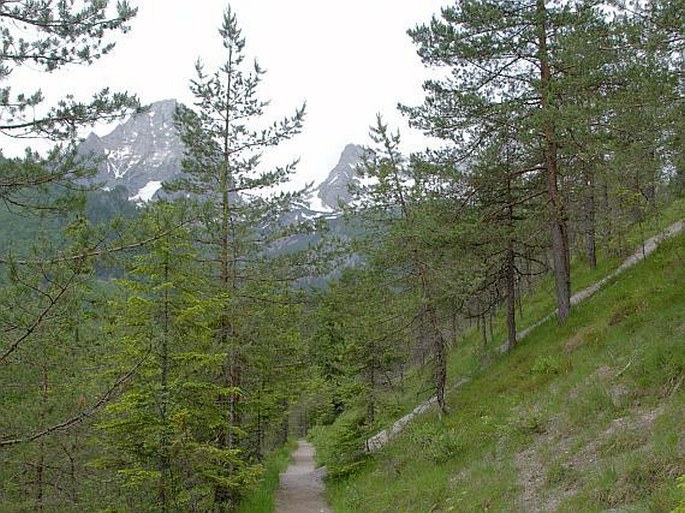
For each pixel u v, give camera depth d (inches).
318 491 911.7
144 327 510.0
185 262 556.1
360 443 851.4
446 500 501.4
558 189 769.6
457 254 776.9
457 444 604.4
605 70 614.9
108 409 486.0
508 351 852.6
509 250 840.9
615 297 697.0
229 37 732.0
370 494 677.9
